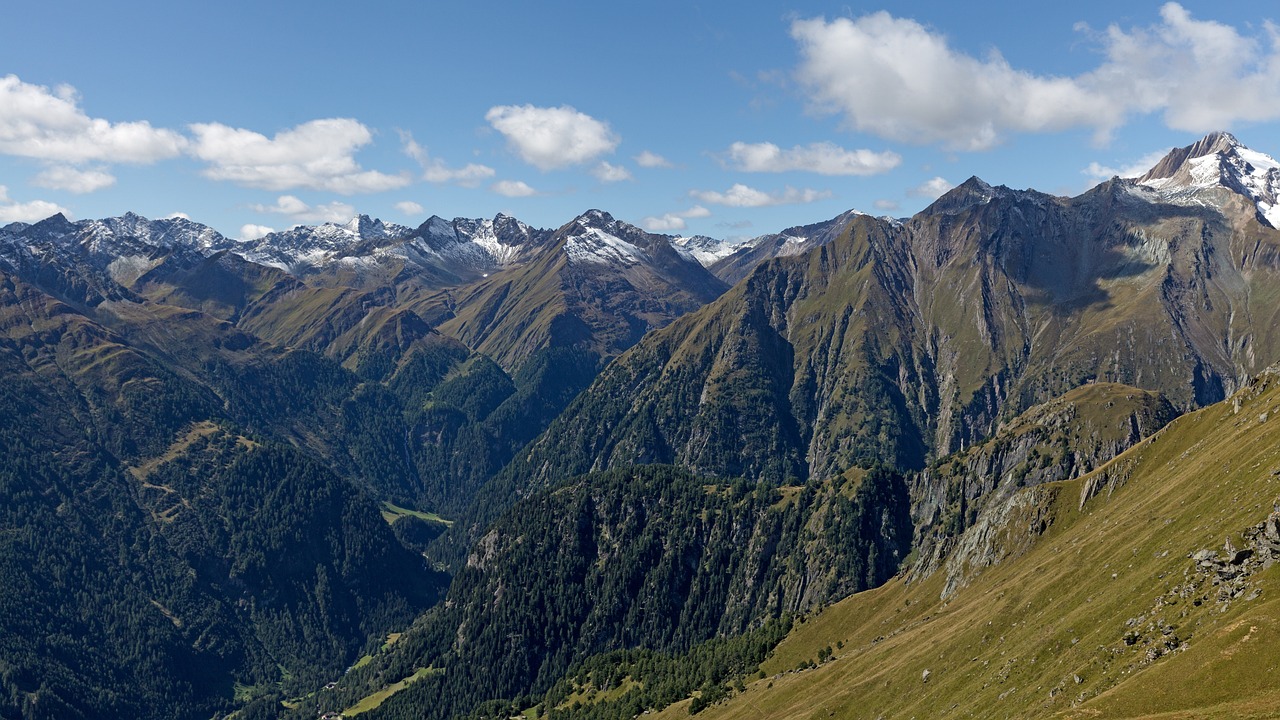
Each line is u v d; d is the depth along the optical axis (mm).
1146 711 141250
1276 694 128625
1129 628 175875
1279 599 144750
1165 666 147875
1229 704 131875
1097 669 169375
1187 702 137750
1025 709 176375
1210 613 157625
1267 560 158875
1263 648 136625
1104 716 145500
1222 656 140250
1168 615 169250
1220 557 169750
